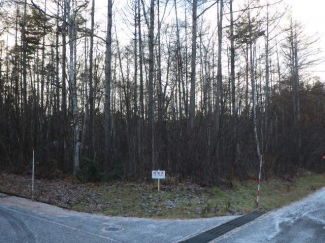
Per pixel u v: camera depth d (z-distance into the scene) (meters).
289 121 23.25
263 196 12.52
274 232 7.30
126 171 14.06
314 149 23.67
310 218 8.99
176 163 14.05
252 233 7.17
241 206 10.32
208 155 13.80
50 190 12.21
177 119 15.24
